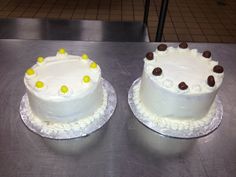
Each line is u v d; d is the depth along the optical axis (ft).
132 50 4.89
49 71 3.44
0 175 2.87
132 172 3.00
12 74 4.19
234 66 4.72
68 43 4.93
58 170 2.96
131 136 3.41
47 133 3.30
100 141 3.31
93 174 2.95
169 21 10.89
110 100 3.86
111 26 6.98
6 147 3.15
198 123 3.59
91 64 3.55
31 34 6.48
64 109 3.20
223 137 3.49
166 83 3.31
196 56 3.87
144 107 3.76
